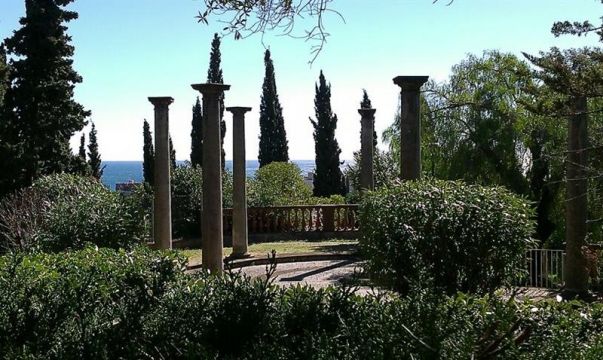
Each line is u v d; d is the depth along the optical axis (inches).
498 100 677.9
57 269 224.7
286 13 174.6
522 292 208.4
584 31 271.7
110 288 173.6
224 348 139.8
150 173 1248.8
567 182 410.0
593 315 181.2
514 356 111.0
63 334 137.7
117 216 419.8
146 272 202.1
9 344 123.6
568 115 288.4
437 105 709.3
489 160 678.5
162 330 136.4
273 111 1451.8
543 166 639.8
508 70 671.1
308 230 757.3
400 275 299.6
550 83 278.1
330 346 115.2
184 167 772.6
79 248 395.9
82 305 141.1
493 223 298.2
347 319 139.5
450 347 106.6
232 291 149.6
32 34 777.6
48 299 140.7
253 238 734.5
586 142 398.0
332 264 575.8
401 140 400.8
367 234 320.2
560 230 660.7
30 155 734.5
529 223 308.3
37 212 497.0
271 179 953.5
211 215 466.0
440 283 295.3
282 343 132.3
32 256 258.2
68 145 799.1
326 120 1336.1
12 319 133.3
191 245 710.5
